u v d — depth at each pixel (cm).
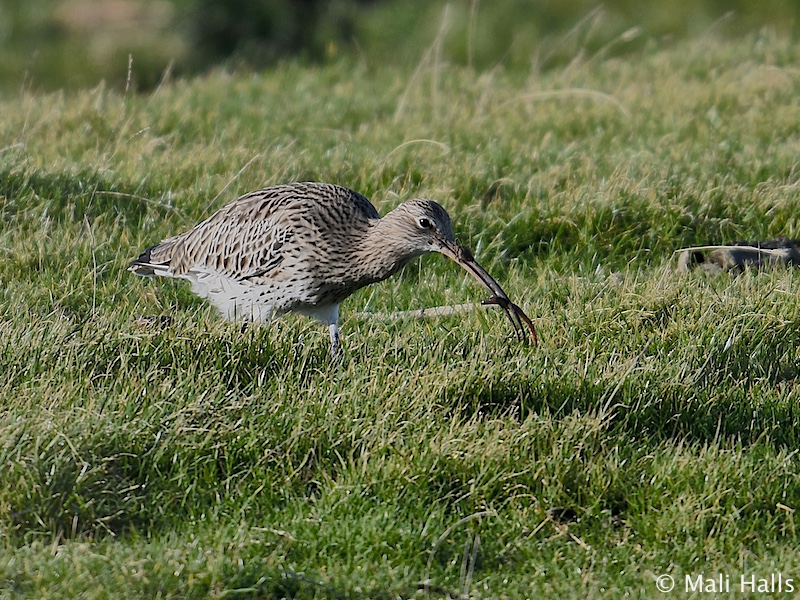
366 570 834
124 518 873
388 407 958
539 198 1481
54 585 787
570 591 827
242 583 804
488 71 2395
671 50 2500
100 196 1442
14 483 866
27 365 995
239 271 1175
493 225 1409
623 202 1444
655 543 880
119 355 1024
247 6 4359
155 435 916
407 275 1358
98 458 890
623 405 981
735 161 1617
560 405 1000
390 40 4122
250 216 1167
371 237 1124
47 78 4375
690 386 1027
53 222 1377
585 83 2175
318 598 802
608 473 917
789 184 1512
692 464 923
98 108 1831
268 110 1992
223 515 880
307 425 944
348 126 1873
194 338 1051
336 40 4203
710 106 1961
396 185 1516
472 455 916
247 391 998
